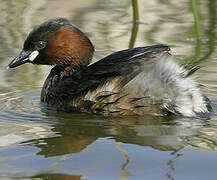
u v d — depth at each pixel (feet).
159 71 39.11
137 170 30.07
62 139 35.14
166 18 65.98
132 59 40.65
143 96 39.24
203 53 53.88
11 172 30.01
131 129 36.99
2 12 68.74
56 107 42.73
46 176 29.37
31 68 52.80
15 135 36.09
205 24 63.41
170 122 38.40
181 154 32.17
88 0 72.84
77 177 29.27
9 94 45.21
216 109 40.88
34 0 73.05
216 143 33.91
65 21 45.70
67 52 45.16
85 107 41.24
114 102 40.04
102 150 33.12
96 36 60.13
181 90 38.91
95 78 41.16
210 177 29.09
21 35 60.90
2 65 52.19
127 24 64.44
